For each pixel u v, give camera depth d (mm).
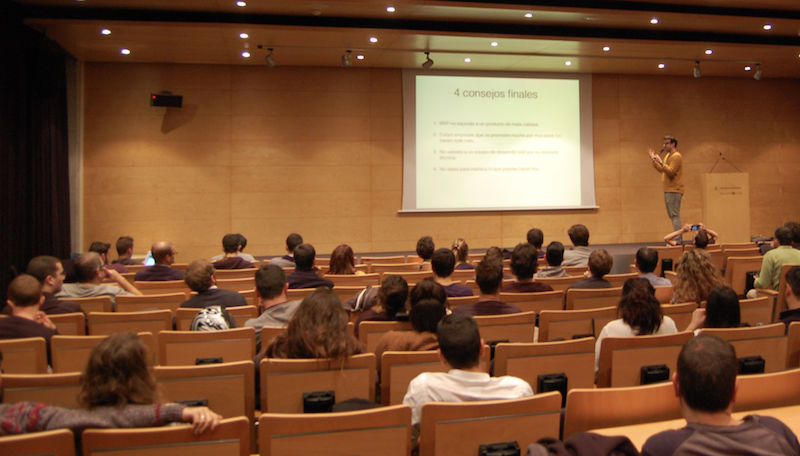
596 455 1572
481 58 10836
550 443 1735
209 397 2527
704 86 12758
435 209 11680
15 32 7910
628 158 12422
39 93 8516
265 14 8820
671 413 2145
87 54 10172
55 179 9258
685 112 12680
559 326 3754
